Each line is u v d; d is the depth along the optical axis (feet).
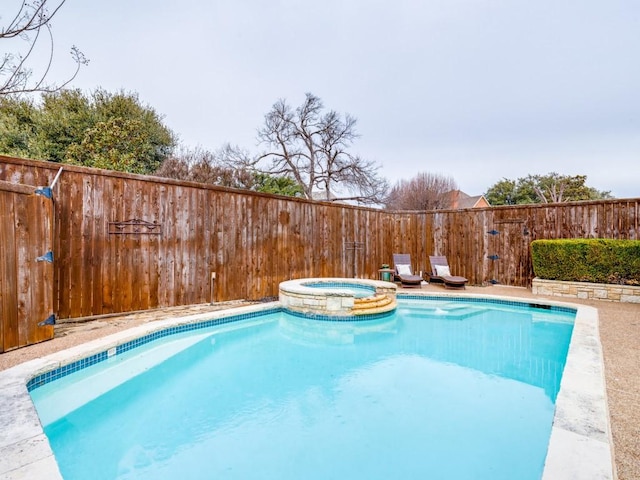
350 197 65.72
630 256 24.29
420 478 8.06
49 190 14.20
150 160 44.73
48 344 13.39
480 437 9.80
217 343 18.39
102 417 11.01
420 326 21.40
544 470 5.99
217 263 22.54
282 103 64.03
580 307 21.57
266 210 25.30
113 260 18.39
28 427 7.35
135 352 14.64
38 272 13.62
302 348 17.53
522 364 15.56
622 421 8.24
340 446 9.42
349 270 31.73
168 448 9.36
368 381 13.78
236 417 10.99
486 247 32.91
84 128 40.60
